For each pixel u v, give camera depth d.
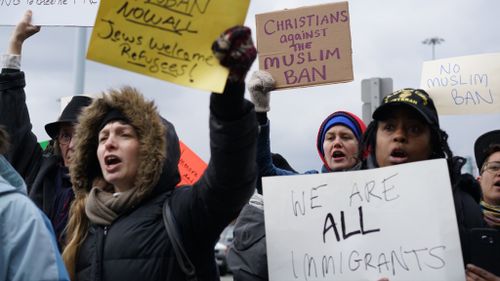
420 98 2.72
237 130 2.24
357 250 2.48
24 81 3.44
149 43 2.10
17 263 1.97
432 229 2.38
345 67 3.48
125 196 2.56
